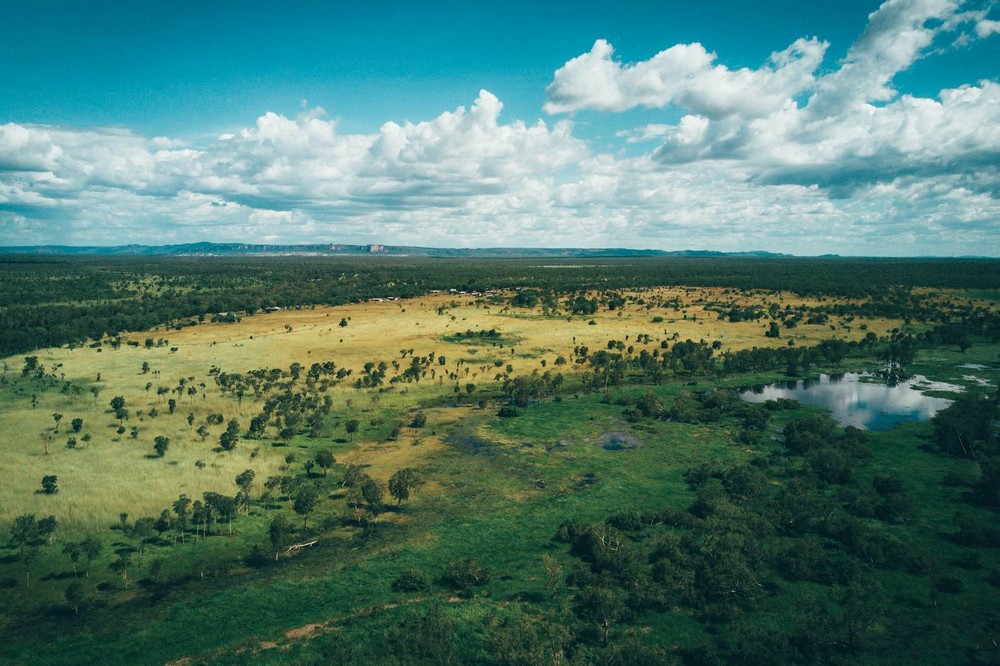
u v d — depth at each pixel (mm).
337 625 46531
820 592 50812
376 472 79750
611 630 45906
